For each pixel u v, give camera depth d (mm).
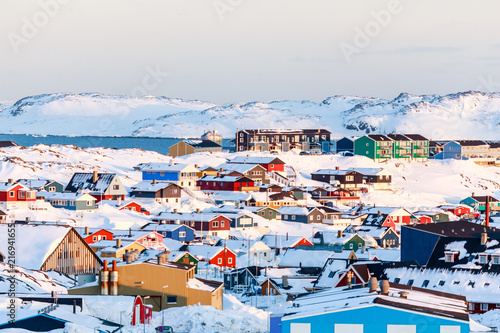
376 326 81250
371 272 147250
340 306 84438
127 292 116812
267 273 158500
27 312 88000
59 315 88750
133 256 121312
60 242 153125
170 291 116812
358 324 81375
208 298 116938
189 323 101312
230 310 106500
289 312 86188
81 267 157125
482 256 149000
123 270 116938
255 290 150875
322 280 147875
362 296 90188
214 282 124500
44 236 153375
